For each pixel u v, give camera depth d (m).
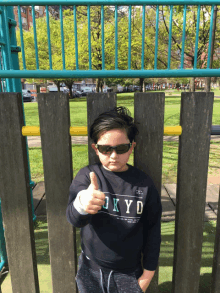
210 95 1.29
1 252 2.04
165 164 4.59
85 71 1.29
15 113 1.30
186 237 1.44
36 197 3.35
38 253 2.26
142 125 1.31
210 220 2.74
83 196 1.01
